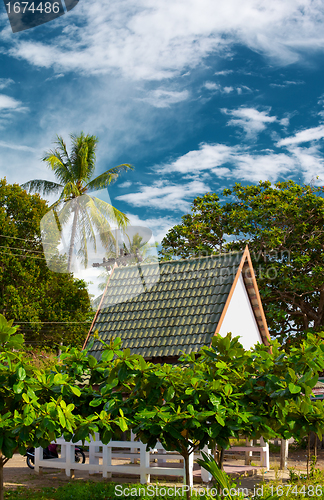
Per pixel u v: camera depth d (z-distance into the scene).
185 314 11.84
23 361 4.74
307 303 20.61
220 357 5.36
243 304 12.91
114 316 12.78
